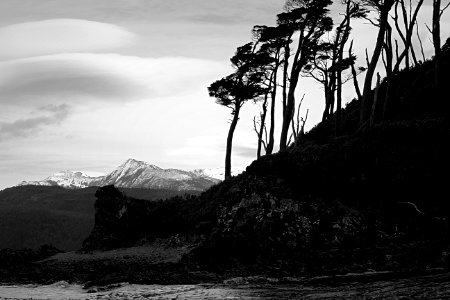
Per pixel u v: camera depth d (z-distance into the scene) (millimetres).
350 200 31156
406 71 49406
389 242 27016
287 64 46781
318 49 47312
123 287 20250
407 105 42594
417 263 21594
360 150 33969
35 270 28781
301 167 34188
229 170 48312
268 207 31219
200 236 34156
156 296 17453
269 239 28703
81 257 38156
